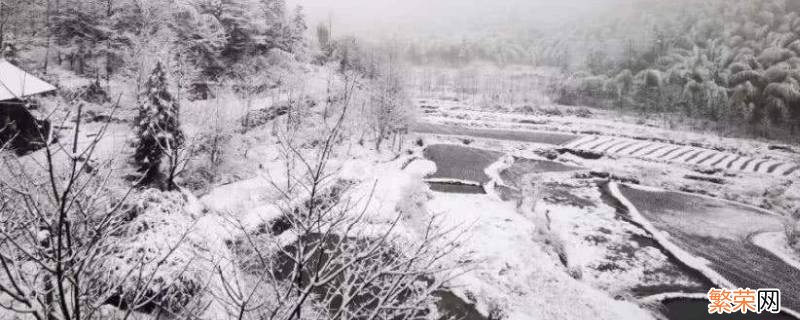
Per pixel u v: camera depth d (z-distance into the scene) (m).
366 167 36.09
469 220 31.56
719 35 117.81
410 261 5.53
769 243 33.25
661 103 96.31
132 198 14.41
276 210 19.81
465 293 22.20
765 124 79.06
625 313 22.00
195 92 39.34
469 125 79.69
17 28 38.56
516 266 25.17
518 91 114.19
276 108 37.75
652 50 122.81
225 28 52.78
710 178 51.12
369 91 41.84
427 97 108.56
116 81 40.16
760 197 44.41
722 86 97.38
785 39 102.62
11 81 23.38
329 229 5.88
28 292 4.38
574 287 24.00
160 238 12.54
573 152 61.62
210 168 29.72
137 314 7.31
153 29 41.25
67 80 37.50
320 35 78.31
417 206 31.58
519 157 58.47
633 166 55.91
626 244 31.77
